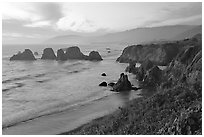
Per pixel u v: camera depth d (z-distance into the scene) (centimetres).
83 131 2312
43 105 3738
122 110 2342
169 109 1853
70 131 2559
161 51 8181
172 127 1449
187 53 3794
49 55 12962
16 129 2723
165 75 4569
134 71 6900
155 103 2091
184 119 1398
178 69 3712
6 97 4300
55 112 3369
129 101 3522
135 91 4503
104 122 2344
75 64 10106
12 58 12556
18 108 3588
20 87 5300
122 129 1847
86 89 4844
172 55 7894
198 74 2370
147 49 9138
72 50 12619
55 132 2575
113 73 7062
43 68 9038
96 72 7412
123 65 9138
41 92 4709
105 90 4691
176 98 2003
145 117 1895
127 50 10244
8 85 5572
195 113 1409
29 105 3753
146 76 5088
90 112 3278
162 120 1691
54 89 4969
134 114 2061
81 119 2984
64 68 8812
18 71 8388
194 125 1348
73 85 5328
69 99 4072
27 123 2933
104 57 13750
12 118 3116
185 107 1769
